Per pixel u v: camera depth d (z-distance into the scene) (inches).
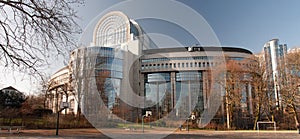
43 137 655.8
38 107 1298.0
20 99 1294.3
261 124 1309.1
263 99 1272.1
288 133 1017.5
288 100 1178.0
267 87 1282.0
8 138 624.1
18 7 244.7
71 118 1103.0
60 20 255.4
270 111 1304.1
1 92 1253.7
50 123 1053.8
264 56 1307.8
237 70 1184.8
